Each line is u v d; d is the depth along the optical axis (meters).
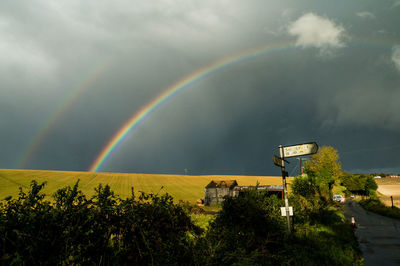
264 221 7.79
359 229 16.69
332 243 10.27
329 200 22.47
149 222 4.61
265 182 104.38
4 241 3.22
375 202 40.06
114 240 4.29
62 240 3.67
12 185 59.91
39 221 3.59
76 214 3.90
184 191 73.81
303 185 22.70
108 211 4.23
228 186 55.84
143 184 82.44
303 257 7.54
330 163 47.31
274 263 6.65
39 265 3.44
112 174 102.69
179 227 5.12
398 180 133.62
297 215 14.40
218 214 7.36
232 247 6.26
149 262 4.36
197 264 5.11
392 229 16.61
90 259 3.89
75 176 87.94
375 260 8.86
